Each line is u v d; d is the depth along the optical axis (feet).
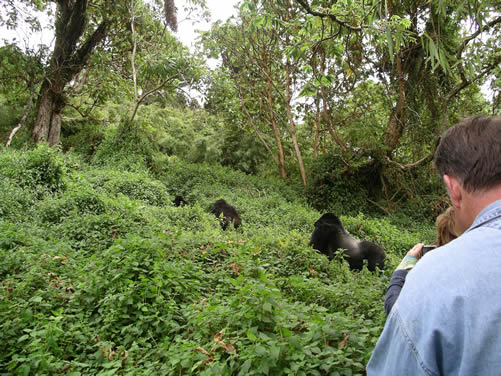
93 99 77.97
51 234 21.45
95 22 65.41
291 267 18.95
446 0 13.02
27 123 67.62
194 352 9.05
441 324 2.91
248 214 38.73
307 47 18.74
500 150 3.39
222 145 77.00
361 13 17.95
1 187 30.76
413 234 41.75
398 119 53.78
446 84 53.21
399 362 3.15
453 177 3.71
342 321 9.11
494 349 2.71
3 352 10.55
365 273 18.67
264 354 7.80
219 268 16.39
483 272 2.95
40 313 11.46
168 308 12.07
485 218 3.34
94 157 57.77
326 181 60.08
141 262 14.46
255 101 68.59
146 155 58.39
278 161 69.87
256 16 19.48
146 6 63.57
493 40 40.91
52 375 9.37
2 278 14.76
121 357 10.07
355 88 60.80
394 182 60.59
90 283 13.26
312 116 66.74
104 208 27.35
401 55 51.42
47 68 60.18
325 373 7.71
